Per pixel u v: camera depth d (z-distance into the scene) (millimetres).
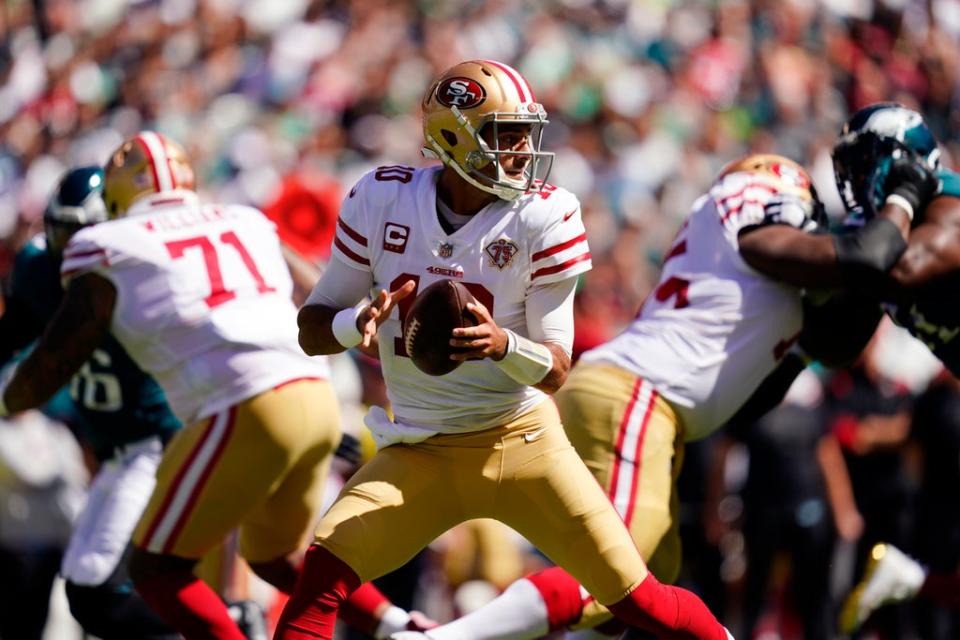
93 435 19469
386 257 14305
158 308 17641
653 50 50625
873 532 29469
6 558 24672
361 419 23266
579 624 16734
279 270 18609
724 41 51750
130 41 50938
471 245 14047
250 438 17484
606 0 51906
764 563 28469
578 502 14508
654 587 14742
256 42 50625
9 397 17953
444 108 13875
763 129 50000
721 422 17812
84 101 49656
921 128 17719
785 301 17578
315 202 27125
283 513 18391
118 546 18828
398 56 48688
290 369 17812
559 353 14125
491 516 14844
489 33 50312
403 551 14602
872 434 29562
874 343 30109
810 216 17656
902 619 27938
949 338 17797
